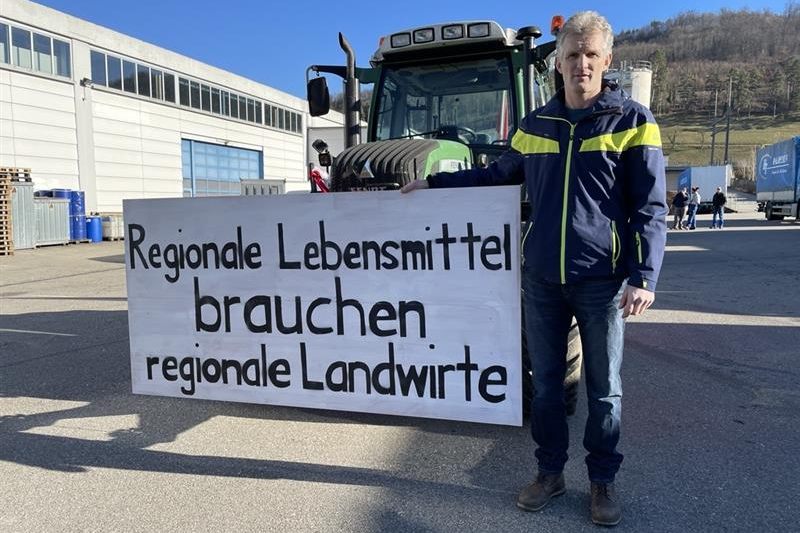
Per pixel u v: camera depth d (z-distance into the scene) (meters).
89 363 5.49
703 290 8.86
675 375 4.86
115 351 5.92
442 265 3.31
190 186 29.59
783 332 6.24
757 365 5.11
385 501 2.97
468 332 3.30
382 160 4.24
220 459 3.47
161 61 27.08
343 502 2.97
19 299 9.33
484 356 3.29
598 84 2.60
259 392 3.75
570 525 2.73
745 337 6.05
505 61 5.26
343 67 5.50
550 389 2.85
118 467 3.39
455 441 3.66
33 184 18.75
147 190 26.64
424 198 3.30
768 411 4.07
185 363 3.87
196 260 3.77
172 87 27.97
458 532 2.69
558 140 2.65
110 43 24.20
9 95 20.14
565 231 2.61
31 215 18.66
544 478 2.91
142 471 3.34
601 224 2.58
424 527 2.74
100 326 7.11
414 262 3.36
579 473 3.23
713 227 23.02
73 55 22.52
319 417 4.10
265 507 2.94
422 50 5.39
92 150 23.56
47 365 5.44
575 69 2.56
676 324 6.66
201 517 2.86
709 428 3.79
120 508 2.95
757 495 2.96
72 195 20.83
